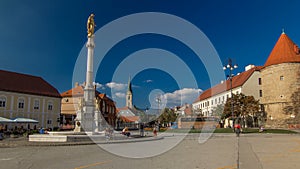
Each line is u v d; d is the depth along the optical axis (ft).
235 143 75.56
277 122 191.31
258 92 221.25
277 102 193.16
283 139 91.35
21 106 186.70
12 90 181.98
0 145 65.98
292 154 47.83
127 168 33.60
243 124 192.13
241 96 195.31
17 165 36.01
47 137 77.00
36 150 56.70
